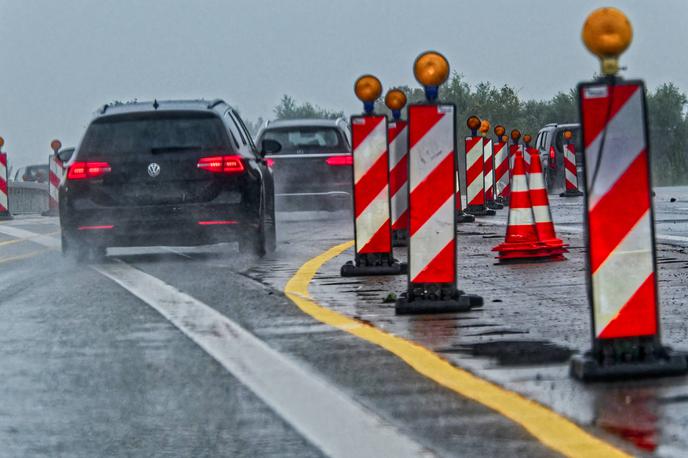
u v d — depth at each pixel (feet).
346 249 97.19
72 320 56.95
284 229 132.87
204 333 51.72
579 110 38.70
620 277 38.96
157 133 92.27
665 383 38.22
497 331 49.55
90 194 91.40
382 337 49.16
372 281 70.28
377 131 73.26
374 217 73.56
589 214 38.88
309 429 34.65
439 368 42.24
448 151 55.72
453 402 37.09
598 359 39.01
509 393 37.76
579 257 80.07
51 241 118.73
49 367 45.11
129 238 90.99
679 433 32.27
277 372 42.73
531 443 32.01
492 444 32.12
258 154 101.76
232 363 44.65
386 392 38.88
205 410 37.50
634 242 38.96
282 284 70.08
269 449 32.78
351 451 32.17
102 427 35.88
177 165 91.15
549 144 256.11
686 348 43.80
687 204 161.79
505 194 189.16
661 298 57.16
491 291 62.69
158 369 44.14
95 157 91.61
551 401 36.45
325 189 157.99
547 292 61.36
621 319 39.04
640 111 38.73
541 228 82.53
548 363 42.19
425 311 55.57
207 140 92.12
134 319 56.59
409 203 55.77
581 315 53.06
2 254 101.45
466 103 355.97
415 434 33.55
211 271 80.07
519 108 358.02
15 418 37.24
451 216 55.77
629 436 32.19
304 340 49.14
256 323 54.13
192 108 93.25
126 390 40.78
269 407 37.50
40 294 68.39
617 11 38.29
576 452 30.94
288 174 158.51
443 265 55.93
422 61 54.95
